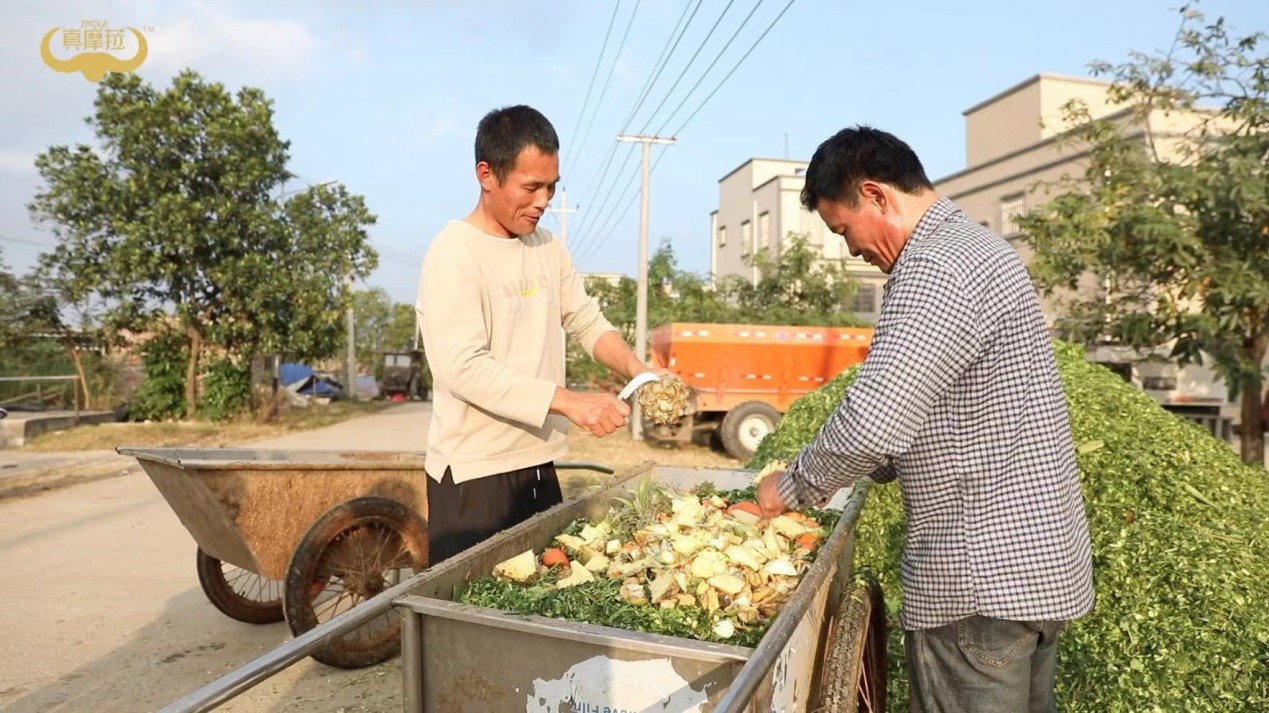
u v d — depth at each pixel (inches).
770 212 1037.8
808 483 84.7
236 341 713.6
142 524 311.4
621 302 1008.9
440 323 113.3
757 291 826.2
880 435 77.2
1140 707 119.3
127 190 641.0
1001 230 641.0
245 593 221.3
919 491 84.5
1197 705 117.4
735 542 108.1
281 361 818.8
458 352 111.4
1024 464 79.5
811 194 92.4
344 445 577.0
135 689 162.6
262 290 675.4
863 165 87.0
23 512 334.0
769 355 490.0
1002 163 640.4
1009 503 79.5
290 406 876.6
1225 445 166.1
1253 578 126.5
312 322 726.5
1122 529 142.5
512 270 122.1
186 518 180.7
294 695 157.5
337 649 164.6
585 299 142.9
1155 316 276.1
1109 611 130.6
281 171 713.6
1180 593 127.3
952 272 77.7
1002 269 79.8
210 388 705.6
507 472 123.0
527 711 79.1
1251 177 236.7
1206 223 255.4
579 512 127.4
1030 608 79.1
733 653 71.1
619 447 524.1
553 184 117.5
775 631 71.2
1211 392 376.5
